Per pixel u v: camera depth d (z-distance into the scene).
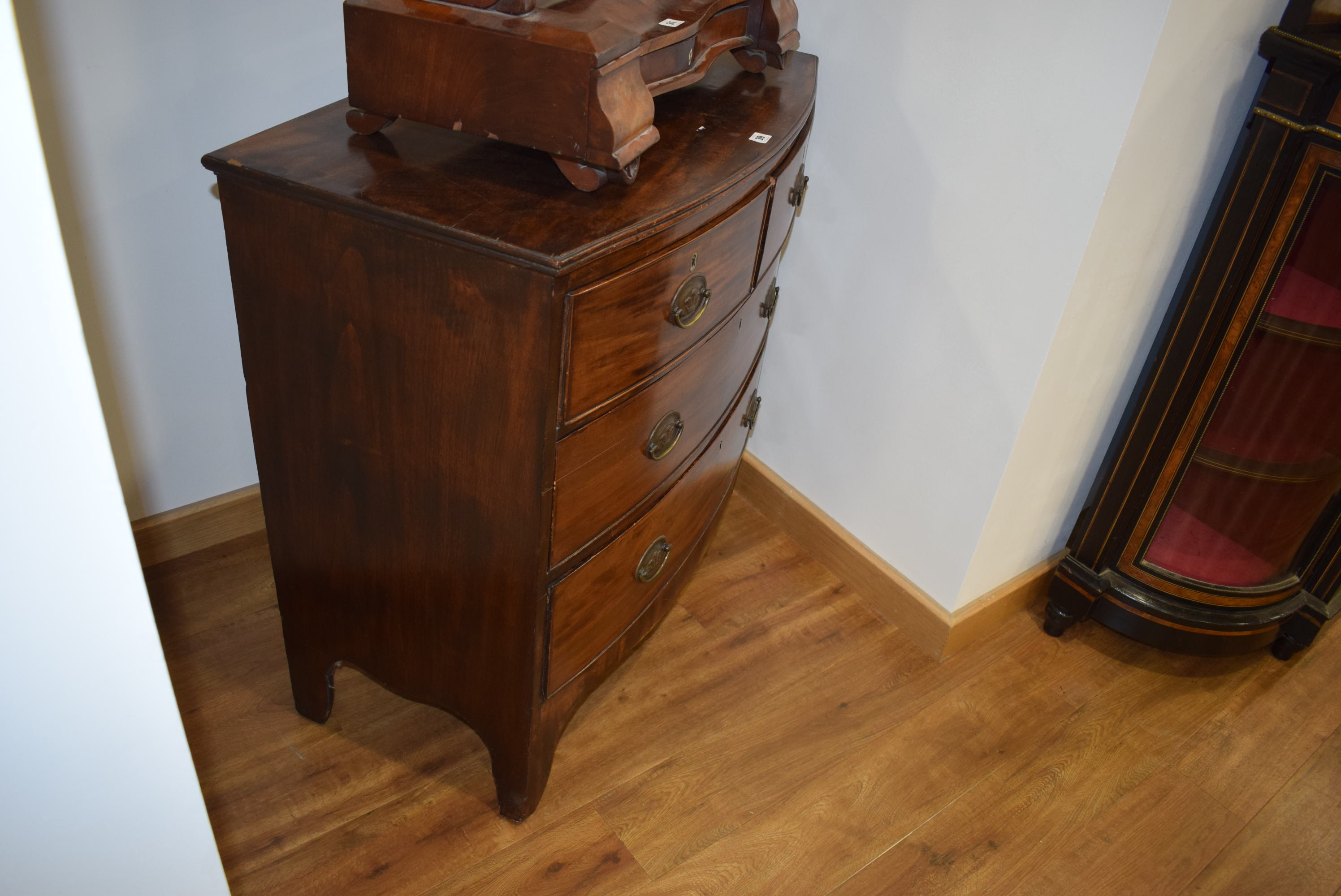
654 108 1.24
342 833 1.40
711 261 1.22
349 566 1.32
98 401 0.59
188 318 1.60
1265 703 1.82
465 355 1.04
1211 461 1.68
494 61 1.02
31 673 0.64
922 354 1.69
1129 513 1.76
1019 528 1.80
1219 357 1.56
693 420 1.38
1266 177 1.40
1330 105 1.32
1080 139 1.34
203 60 1.42
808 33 1.67
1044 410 1.59
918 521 1.81
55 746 0.67
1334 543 1.80
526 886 1.37
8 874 0.70
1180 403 1.62
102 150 1.39
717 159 1.20
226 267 1.60
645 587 1.46
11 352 0.54
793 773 1.59
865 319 1.77
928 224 1.59
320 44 1.52
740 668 1.77
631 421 1.19
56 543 0.61
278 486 1.29
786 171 1.41
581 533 1.20
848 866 1.46
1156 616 1.79
